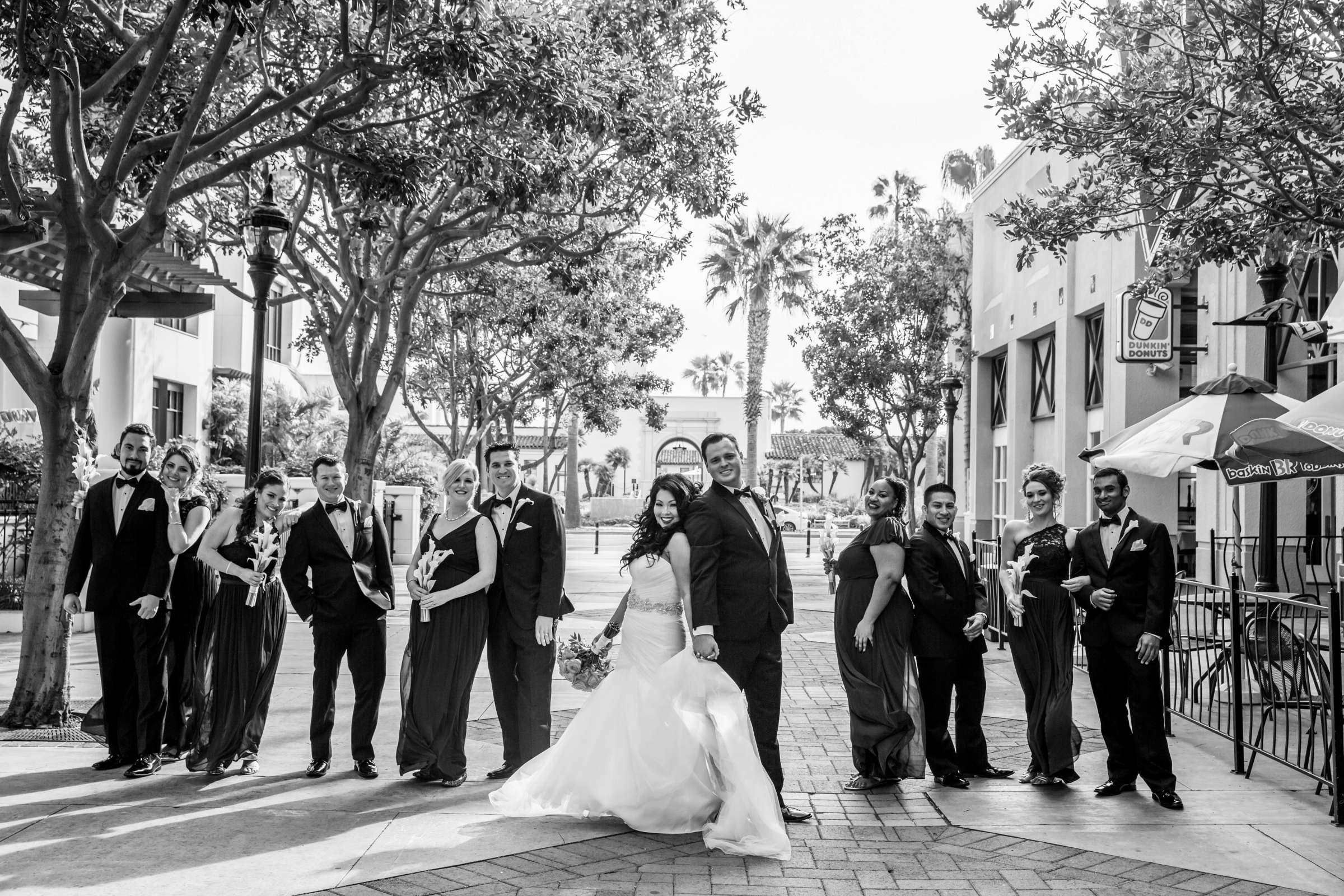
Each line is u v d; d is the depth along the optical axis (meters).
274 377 36.38
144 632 6.47
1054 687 6.44
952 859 5.10
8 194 8.10
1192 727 8.46
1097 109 9.34
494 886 4.62
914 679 6.46
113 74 8.36
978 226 23.17
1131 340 14.29
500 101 9.02
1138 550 6.10
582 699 9.16
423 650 6.40
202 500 6.89
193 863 4.85
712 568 5.60
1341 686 5.75
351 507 6.71
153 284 15.67
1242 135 8.48
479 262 14.36
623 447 73.81
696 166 13.55
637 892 4.58
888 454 46.84
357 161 9.57
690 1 13.65
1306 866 4.97
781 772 5.78
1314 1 8.23
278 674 10.39
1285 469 7.20
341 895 4.47
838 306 25.03
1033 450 20.39
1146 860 5.08
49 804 5.81
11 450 14.59
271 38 11.73
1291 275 12.88
